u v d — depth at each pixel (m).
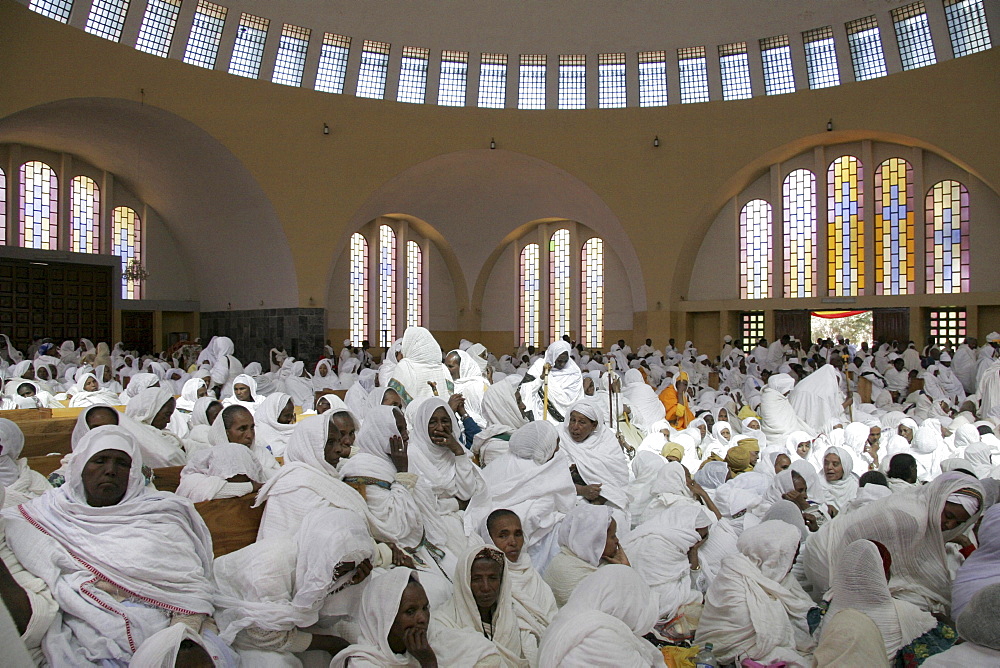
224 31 20.28
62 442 6.12
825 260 23.14
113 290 22.17
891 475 5.94
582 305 27.41
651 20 22.80
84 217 21.84
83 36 17.61
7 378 11.91
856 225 22.75
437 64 23.33
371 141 22.66
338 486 3.85
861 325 22.70
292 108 21.55
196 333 24.59
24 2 16.64
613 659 2.85
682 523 4.64
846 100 21.62
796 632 3.93
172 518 3.12
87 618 2.82
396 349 8.66
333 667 3.08
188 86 19.67
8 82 16.42
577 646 2.87
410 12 22.25
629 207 23.84
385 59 22.91
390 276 26.48
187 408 8.91
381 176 22.80
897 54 20.94
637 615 3.26
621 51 23.48
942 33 20.22
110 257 22.00
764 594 3.90
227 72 20.48
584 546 4.14
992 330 20.67
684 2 22.28
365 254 25.78
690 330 25.12
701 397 13.07
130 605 2.90
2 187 19.94
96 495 2.99
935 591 3.97
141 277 22.09
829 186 23.19
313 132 21.89
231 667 2.93
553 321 27.83
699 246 25.06
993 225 20.80
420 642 3.02
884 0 20.53
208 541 3.30
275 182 21.28
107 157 21.38
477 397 8.42
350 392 7.86
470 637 3.22
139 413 5.37
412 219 26.28
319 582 3.11
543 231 27.73
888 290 22.28
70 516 2.95
